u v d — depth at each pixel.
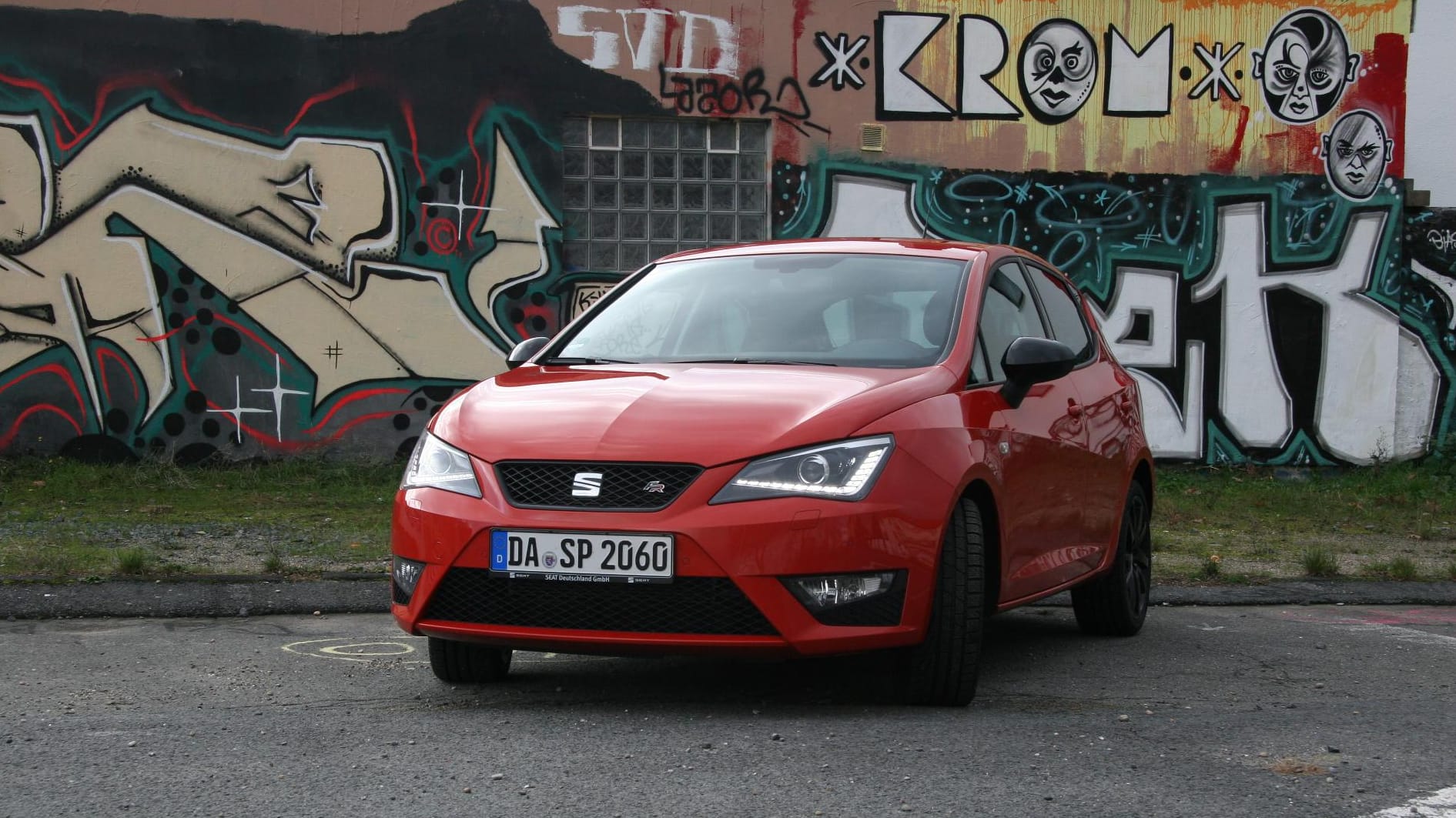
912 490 4.52
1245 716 4.77
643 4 13.70
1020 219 14.40
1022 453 5.28
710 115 13.84
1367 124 14.94
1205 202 14.72
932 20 14.18
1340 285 14.94
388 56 13.31
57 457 12.85
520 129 13.51
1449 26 15.18
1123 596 6.55
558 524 4.41
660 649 4.38
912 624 4.50
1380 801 3.69
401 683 5.17
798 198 14.01
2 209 12.78
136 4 12.94
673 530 4.33
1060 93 14.45
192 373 13.04
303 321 13.21
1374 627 7.06
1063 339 6.50
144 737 4.22
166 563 7.81
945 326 5.38
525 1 13.52
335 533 9.51
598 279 13.67
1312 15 14.82
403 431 13.40
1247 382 14.82
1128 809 3.54
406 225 13.35
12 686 5.03
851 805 3.53
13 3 12.77
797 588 4.35
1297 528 11.35
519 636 4.47
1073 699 5.03
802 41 13.99
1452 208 15.31
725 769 3.86
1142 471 6.98
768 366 5.15
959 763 3.96
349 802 3.53
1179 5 14.61
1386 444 14.98
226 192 13.09
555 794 3.60
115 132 12.92
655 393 4.79
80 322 12.88
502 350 13.52
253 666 5.48
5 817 3.39
